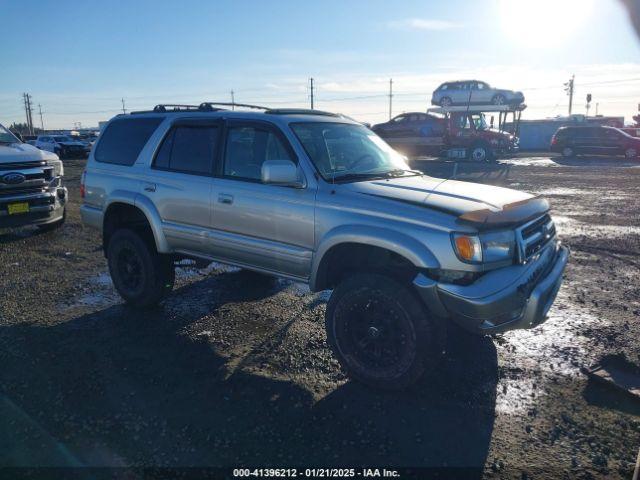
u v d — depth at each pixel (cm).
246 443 306
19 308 529
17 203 804
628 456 292
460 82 2588
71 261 717
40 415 334
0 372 391
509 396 357
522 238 350
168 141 496
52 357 416
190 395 359
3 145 858
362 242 356
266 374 390
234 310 524
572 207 1130
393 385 358
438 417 332
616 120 3866
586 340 443
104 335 461
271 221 412
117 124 554
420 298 348
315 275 388
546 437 311
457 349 429
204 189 454
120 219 553
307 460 291
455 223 332
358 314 371
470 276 330
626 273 639
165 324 488
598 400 351
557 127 3966
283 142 416
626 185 1522
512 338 450
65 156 3244
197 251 476
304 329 475
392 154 490
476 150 2477
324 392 365
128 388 368
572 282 605
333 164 420
